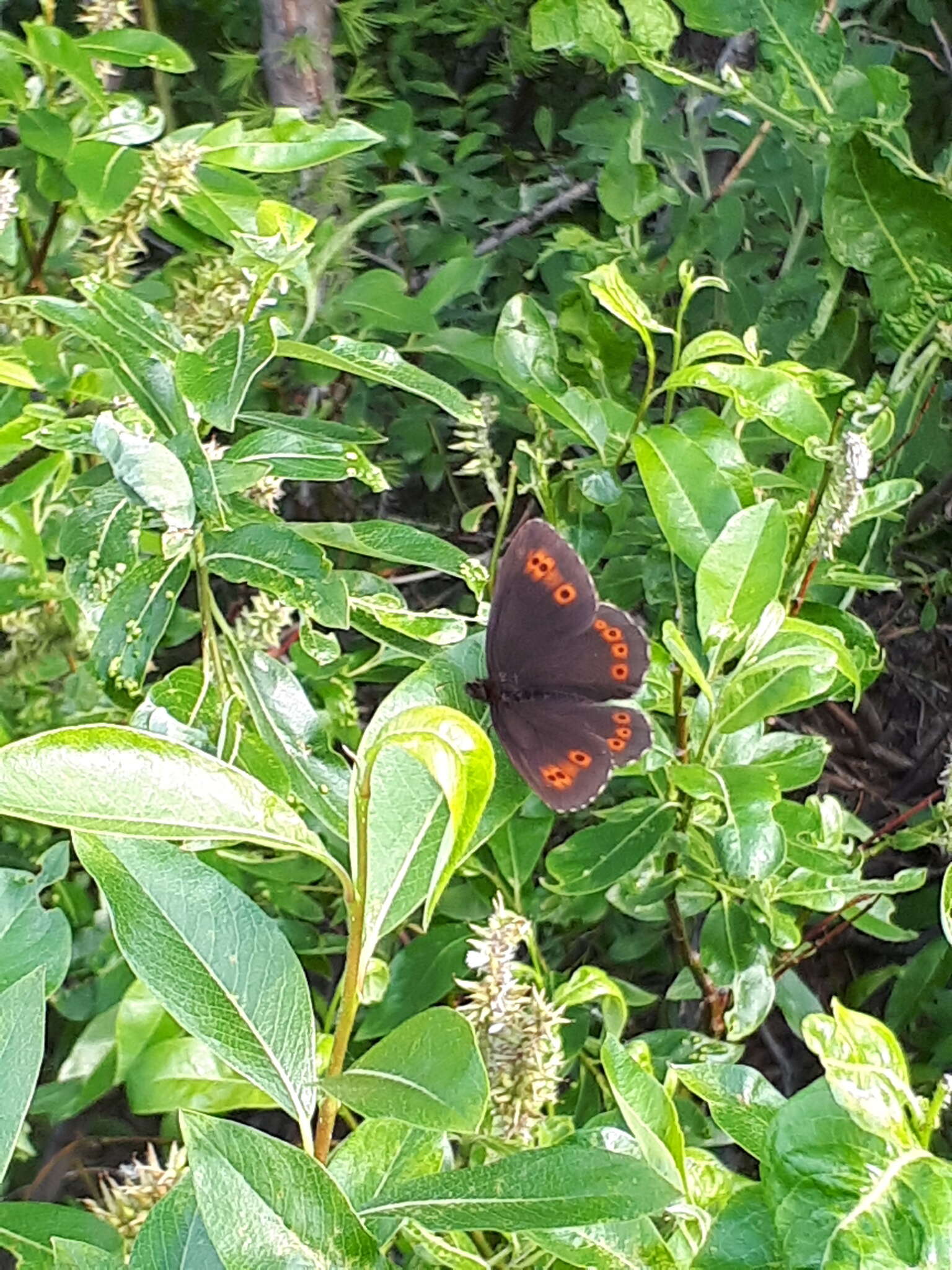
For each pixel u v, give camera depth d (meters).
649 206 0.33
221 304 0.21
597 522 0.26
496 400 0.26
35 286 0.24
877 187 0.27
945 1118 0.27
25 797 0.11
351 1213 0.11
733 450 0.24
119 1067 0.18
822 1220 0.11
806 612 0.24
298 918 0.27
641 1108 0.15
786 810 0.23
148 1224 0.13
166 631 0.24
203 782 0.12
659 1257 0.14
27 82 0.24
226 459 0.18
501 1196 0.12
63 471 0.22
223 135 0.23
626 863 0.22
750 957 0.23
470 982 0.18
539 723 0.18
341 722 0.26
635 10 0.29
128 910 0.13
